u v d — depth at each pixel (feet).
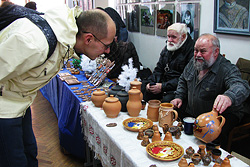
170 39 8.97
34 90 4.62
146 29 13.50
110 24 4.48
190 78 7.23
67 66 13.28
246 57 8.00
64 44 4.14
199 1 9.45
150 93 9.64
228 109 6.64
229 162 3.87
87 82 10.14
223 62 6.55
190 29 10.18
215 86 6.59
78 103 7.61
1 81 3.99
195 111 7.24
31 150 5.76
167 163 4.11
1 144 4.33
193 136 5.03
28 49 3.70
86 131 7.09
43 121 12.56
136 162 4.15
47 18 4.18
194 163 4.04
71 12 4.39
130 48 11.60
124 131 5.33
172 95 8.93
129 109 5.99
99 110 6.64
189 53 8.96
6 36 3.91
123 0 15.80
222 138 6.24
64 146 8.80
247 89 5.88
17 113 4.43
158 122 5.73
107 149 5.41
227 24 8.34
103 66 9.67
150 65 13.85
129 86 7.00
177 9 10.75
